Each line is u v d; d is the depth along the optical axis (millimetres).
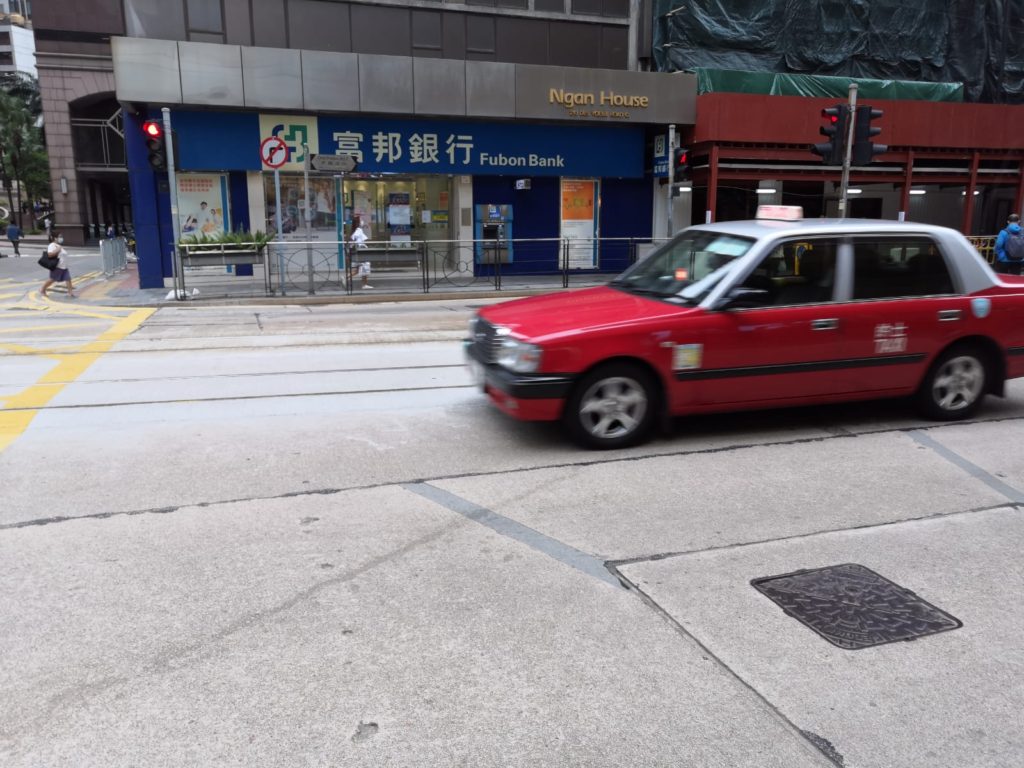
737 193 25781
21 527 4426
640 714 2832
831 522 4555
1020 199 24438
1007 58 26562
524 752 2633
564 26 22312
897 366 6273
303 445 5945
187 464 5504
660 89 21438
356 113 19781
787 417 6727
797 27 23688
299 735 2709
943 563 4039
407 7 21000
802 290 5984
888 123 22312
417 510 4703
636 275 6742
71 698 2906
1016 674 3098
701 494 4977
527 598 3658
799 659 3184
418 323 12969
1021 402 7316
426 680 3027
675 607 3584
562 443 5980
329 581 3816
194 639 3303
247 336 11305
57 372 8602
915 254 6312
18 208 68875
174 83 18094
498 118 20875
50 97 40812
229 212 19938
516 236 22406
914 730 2762
